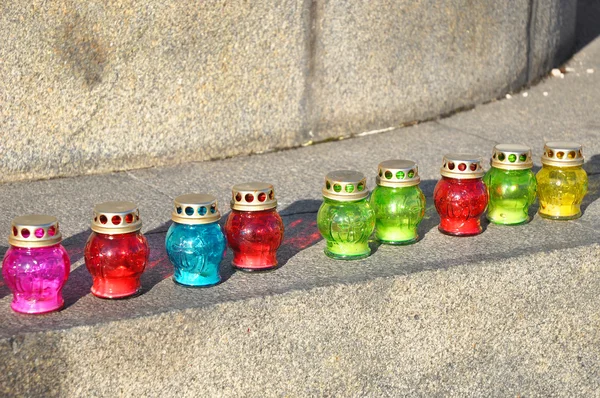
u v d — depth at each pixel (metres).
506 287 3.64
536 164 5.05
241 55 5.29
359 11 5.66
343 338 3.39
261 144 5.51
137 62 4.99
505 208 4.06
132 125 5.07
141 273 3.26
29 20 4.66
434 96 6.17
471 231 3.91
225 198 4.56
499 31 6.45
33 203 4.46
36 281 3.04
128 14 4.89
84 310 3.11
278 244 3.52
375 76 5.84
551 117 6.16
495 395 3.74
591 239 3.87
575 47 7.58
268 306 3.22
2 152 4.77
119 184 4.83
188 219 3.29
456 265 3.53
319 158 5.37
